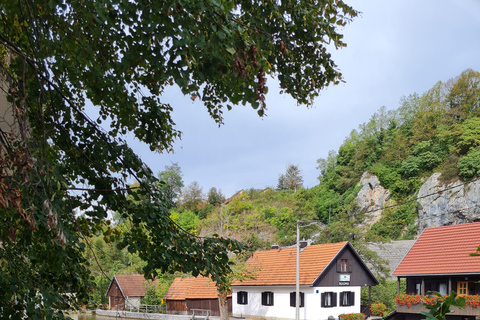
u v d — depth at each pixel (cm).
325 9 518
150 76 464
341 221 4875
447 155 9169
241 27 395
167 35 343
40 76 454
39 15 423
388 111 11288
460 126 9444
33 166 373
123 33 386
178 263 527
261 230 7819
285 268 3600
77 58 448
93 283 555
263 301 3622
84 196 511
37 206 400
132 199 549
